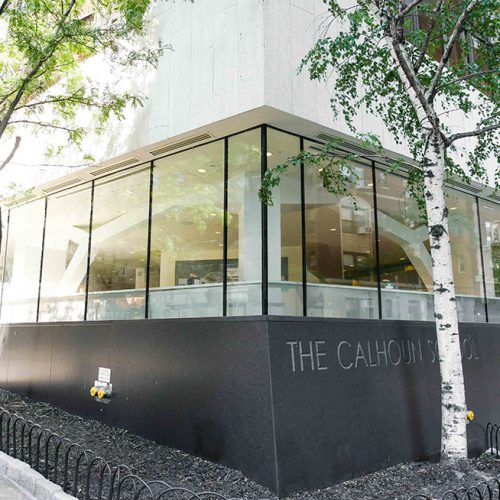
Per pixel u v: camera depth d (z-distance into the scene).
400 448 8.07
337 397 7.31
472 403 10.13
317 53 7.74
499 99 8.35
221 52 8.22
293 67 7.96
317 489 6.60
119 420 8.97
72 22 9.20
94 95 9.59
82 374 10.11
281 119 8.00
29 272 13.23
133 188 10.53
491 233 14.01
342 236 9.27
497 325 11.85
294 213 8.45
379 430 7.81
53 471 6.33
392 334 8.73
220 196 8.71
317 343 7.33
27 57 9.52
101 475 5.04
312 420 6.86
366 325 8.27
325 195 9.12
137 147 9.39
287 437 6.48
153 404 8.34
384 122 8.98
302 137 8.78
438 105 11.18
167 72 9.10
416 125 8.41
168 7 9.37
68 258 11.92
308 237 8.62
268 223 8.02
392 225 10.50
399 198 10.87
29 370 11.80
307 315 8.26
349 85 8.27
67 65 10.07
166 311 9.20
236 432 6.86
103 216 11.13
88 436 8.52
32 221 13.51
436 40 8.86
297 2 8.26
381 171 10.55
